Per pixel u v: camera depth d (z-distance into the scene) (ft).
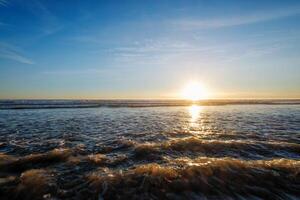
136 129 58.03
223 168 24.95
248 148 35.53
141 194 20.02
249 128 59.88
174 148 35.01
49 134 49.29
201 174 23.70
